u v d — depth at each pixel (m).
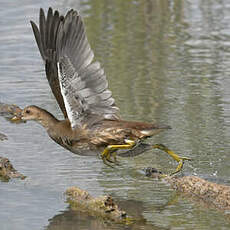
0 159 13.34
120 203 11.68
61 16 11.29
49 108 16.84
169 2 28.00
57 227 10.73
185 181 12.36
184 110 16.36
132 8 27.03
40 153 14.15
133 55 21.12
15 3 27.19
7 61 20.83
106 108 11.62
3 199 11.91
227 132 14.93
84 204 11.63
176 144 14.34
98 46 22.05
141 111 16.23
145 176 12.91
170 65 20.14
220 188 11.91
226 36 23.23
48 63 11.69
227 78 18.89
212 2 27.95
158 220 10.98
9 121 16.45
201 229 10.59
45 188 12.37
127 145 11.77
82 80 11.30
